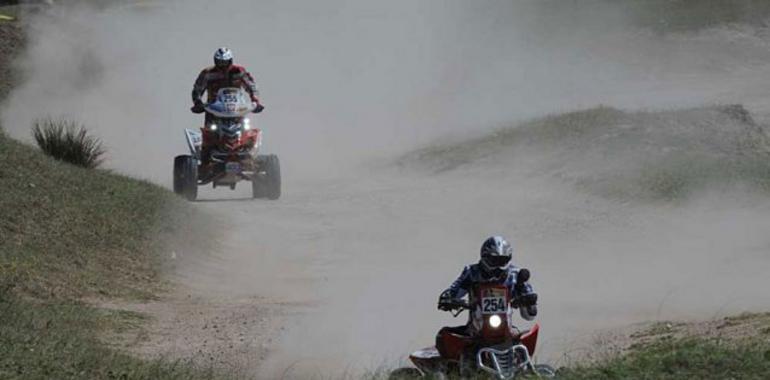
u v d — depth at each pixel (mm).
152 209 83125
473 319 40812
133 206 81562
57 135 97125
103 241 72500
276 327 57719
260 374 47125
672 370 38094
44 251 67500
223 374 45906
